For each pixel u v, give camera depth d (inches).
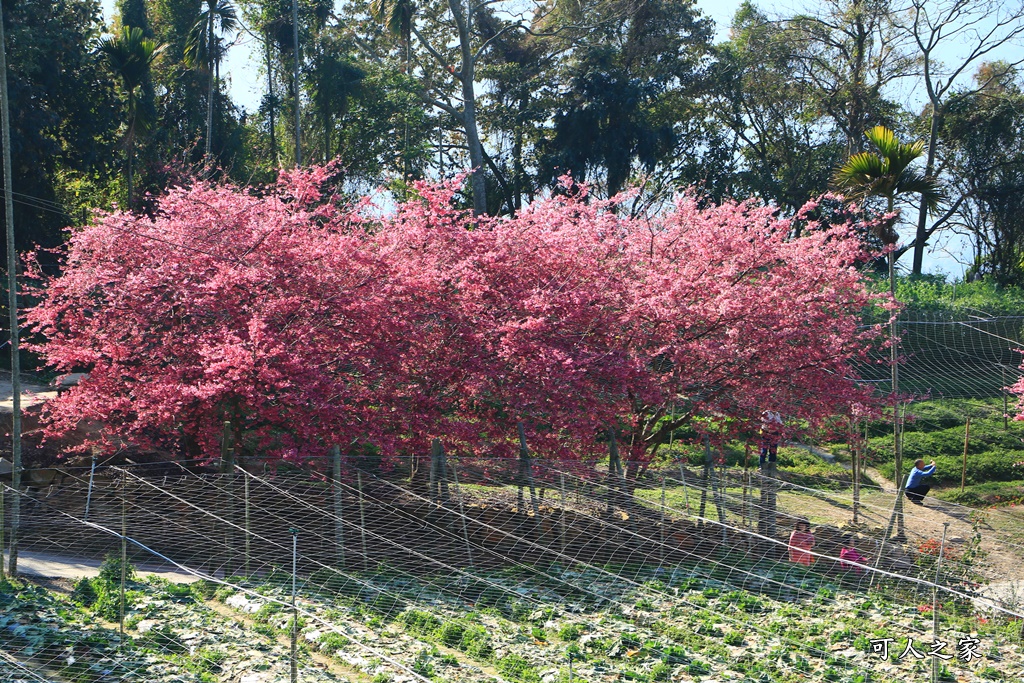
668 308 698.2
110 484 674.8
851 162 769.6
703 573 591.2
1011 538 676.7
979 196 2048.5
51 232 1435.8
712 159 2112.5
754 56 2047.2
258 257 676.7
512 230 738.2
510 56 1998.0
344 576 565.3
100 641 426.6
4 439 776.9
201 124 1738.4
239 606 511.2
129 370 689.0
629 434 757.3
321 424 638.5
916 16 1984.5
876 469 1037.2
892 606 544.4
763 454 990.4
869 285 1422.2
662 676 430.0
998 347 1359.5
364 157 1879.9
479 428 682.8
